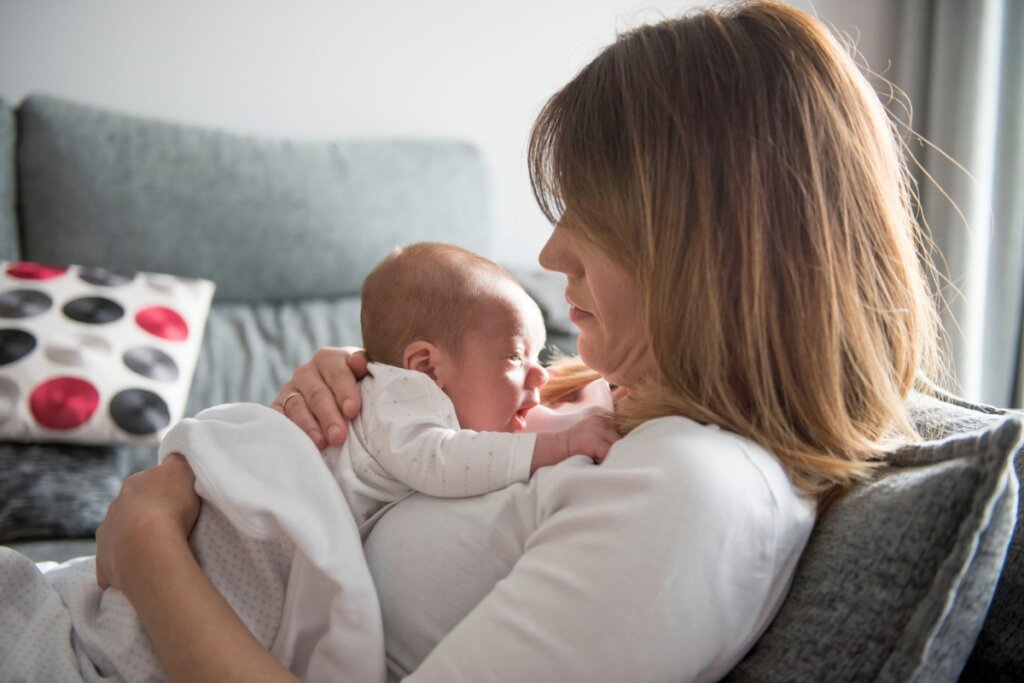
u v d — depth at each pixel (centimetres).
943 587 59
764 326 71
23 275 189
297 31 256
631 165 75
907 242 77
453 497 83
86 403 169
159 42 246
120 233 214
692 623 62
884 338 76
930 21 262
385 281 107
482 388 102
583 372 115
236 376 204
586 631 63
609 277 80
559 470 75
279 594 82
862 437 73
